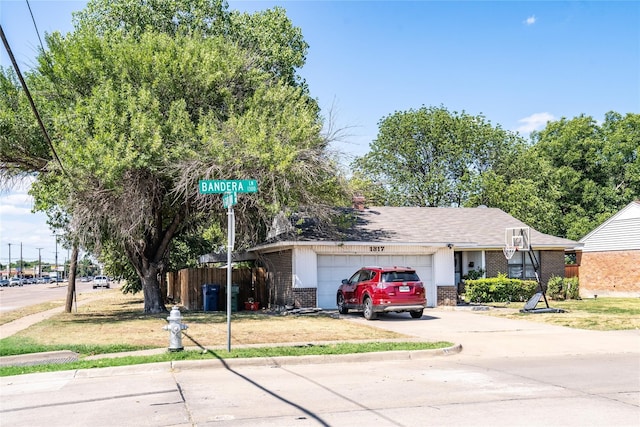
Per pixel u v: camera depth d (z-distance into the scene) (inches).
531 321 757.9
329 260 942.4
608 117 2178.9
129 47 810.2
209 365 442.0
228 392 354.6
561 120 2174.0
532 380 388.8
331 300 938.7
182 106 775.1
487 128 1873.8
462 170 1846.7
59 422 291.7
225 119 862.5
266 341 554.9
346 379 395.5
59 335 626.2
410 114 1887.3
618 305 1010.7
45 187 802.2
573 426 270.4
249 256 1138.0
